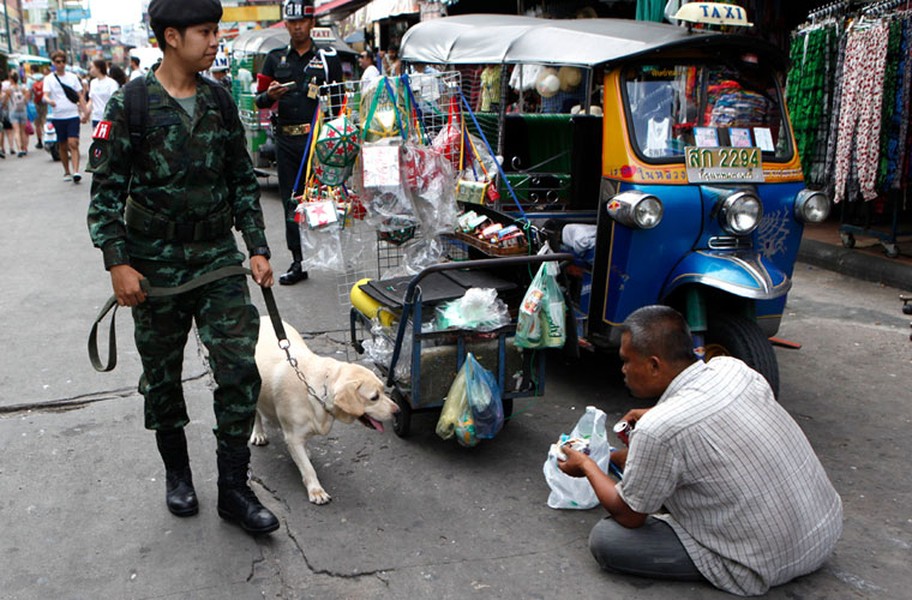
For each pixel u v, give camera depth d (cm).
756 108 443
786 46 810
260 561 310
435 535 328
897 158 665
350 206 446
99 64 1299
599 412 358
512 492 363
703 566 287
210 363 315
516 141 578
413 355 376
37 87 1834
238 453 323
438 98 464
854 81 659
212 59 300
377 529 332
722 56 437
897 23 643
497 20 560
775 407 284
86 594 290
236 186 331
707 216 407
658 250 407
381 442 411
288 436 354
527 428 428
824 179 728
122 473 376
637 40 420
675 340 288
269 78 648
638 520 290
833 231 818
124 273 295
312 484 354
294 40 650
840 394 469
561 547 321
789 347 533
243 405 316
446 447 406
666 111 423
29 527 332
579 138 507
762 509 273
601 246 428
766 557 277
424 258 458
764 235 429
